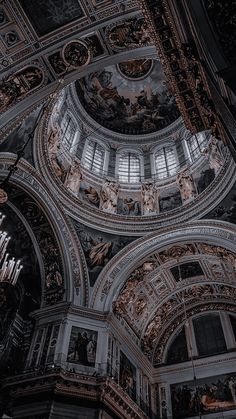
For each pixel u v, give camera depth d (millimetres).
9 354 16219
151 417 19734
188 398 20500
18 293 16016
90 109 25953
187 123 10469
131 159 25828
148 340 22750
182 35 8234
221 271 20953
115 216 21016
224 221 18609
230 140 7219
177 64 9445
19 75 12148
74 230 19328
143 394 19797
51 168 18719
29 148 17062
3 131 12617
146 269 20625
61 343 16047
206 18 5445
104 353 16547
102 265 19531
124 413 16219
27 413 14008
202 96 8758
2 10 11094
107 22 11453
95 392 14734
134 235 20609
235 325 22219
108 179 23484
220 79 5590
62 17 11320
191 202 20344
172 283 22531
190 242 19453
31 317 17938
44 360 15695
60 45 11930
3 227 18125
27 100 12773
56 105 20406
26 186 17156
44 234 18547
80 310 17484
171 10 8023
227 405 19406
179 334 23359
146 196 22844
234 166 18125
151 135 26812
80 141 24172
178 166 23625
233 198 18594
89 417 14141
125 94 27469
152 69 26453
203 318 23281
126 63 26156
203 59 6867
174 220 20500
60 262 18391
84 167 22781
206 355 21719
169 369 22000
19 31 11477
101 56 12570
